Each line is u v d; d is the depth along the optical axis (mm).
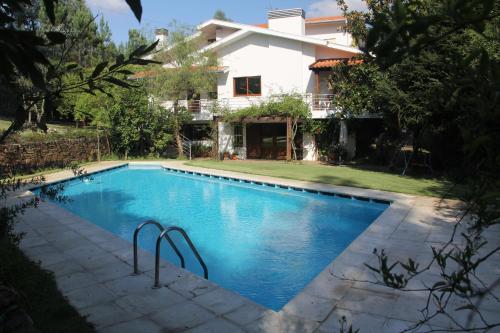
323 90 22906
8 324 3561
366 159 22609
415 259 6879
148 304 5402
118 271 6605
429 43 1132
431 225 9078
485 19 1071
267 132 25266
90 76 1883
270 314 5113
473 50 1215
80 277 6352
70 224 9586
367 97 17297
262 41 23781
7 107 1899
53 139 20531
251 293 7273
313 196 14227
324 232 10773
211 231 11117
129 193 16500
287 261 8781
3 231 6414
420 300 5332
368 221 11695
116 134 24625
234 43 24375
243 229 11227
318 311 5160
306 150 23578
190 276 6367
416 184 14461
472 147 1150
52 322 4758
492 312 4840
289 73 23422
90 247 7883
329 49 22969
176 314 5125
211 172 18719
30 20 1744
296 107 21359
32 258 7238
